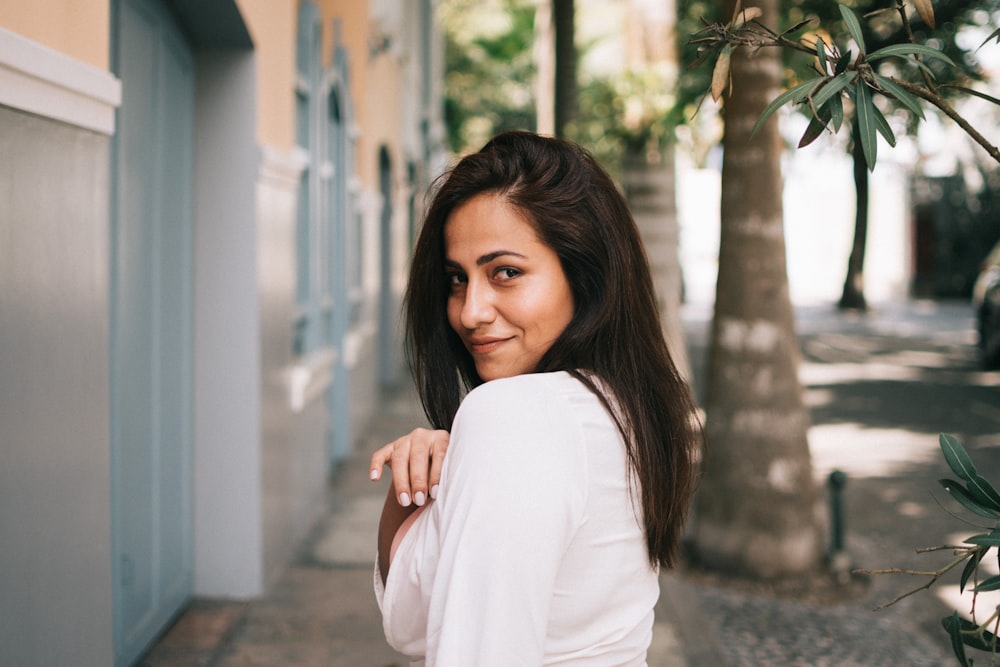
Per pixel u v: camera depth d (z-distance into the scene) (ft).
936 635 16.90
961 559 5.48
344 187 29.66
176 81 15.72
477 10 106.01
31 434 8.27
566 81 38.70
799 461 19.30
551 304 4.15
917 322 89.45
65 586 8.99
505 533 3.47
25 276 8.14
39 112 8.33
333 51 27.61
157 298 14.80
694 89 31.42
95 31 9.82
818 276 163.12
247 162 16.70
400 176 48.55
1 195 7.69
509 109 114.62
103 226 9.96
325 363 24.66
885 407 42.70
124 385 13.30
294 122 21.01
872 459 31.99
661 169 31.22
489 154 4.25
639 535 4.07
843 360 60.85
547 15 50.16
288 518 19.98
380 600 4.20
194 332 16.83
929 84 5.48
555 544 3.56
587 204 4.19
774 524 19.16
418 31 59.57
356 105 33.32
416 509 4.16
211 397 16.92
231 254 16.76
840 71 5.19
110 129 10.08
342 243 29.66
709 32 5.79
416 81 58.13
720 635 16.66
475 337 4.21
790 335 19.43
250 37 16.28
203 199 16.75
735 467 19.30
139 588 14.16
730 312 19.42
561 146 4.30
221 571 17.17
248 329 16.83
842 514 19.75
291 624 16.03
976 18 36.94
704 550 19.71
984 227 116.88
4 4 7.70
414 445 4.08
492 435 3.61
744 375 19.27
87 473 9.53
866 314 98.12
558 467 3.62
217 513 17.07
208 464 16.99
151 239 14.48
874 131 5.05
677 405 4.38
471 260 4.17
